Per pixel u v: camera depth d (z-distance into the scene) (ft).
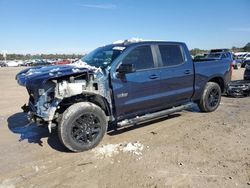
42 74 14.35
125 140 16.63
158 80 17.98
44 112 14.64
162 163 13.06
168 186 10.96
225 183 11.05
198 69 20.99
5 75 84.33
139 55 17.28
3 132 19.17
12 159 14.37
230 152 14.12
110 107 16.06
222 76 23.09
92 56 18.43
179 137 16.80
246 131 17.44
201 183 11.10
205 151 14.38
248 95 30.32
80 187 11.23
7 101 32.04
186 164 12.87
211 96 22.63
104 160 13.73
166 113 19.17
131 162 13.32
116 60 16.07
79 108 14.65
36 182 11.81
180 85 19.67
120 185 11.22
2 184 11.73
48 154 14.88
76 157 14.30
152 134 17.62
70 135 14.49
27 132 19.08
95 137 15.38
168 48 19.10
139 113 17.83
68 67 15.64
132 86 16.69
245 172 11.93
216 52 60.85
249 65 33.50
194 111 23.43
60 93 14.28
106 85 15.70
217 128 18.30
